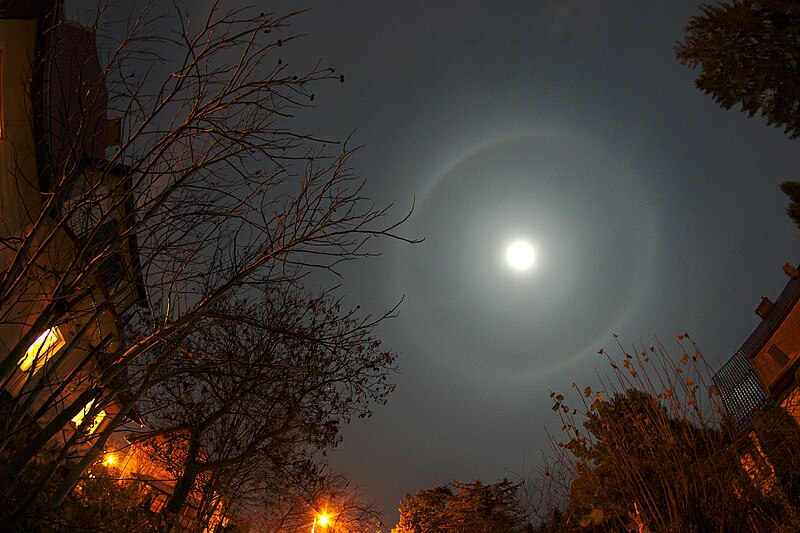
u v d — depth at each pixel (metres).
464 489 24.44
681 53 16.81
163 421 12.35
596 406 5.17
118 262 5.93
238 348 10.76
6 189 9.74
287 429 12.77
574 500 5.59
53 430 5.23
